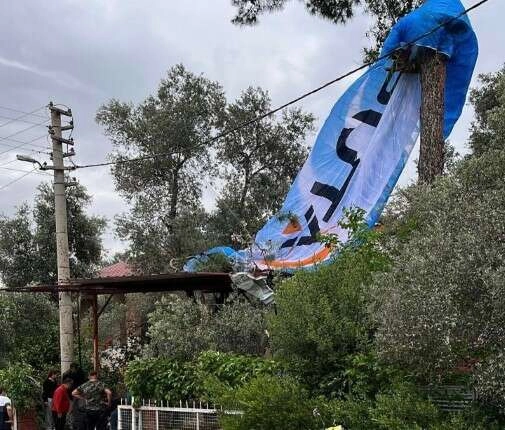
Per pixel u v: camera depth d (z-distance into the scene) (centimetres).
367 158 1562
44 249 2620
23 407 1582
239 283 1313
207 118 2808
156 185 2773
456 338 611
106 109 2773
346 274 877
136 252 2509
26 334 2073
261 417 797
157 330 1309
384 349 663
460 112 1611
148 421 1151
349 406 756
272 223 1688
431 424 645
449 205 791
